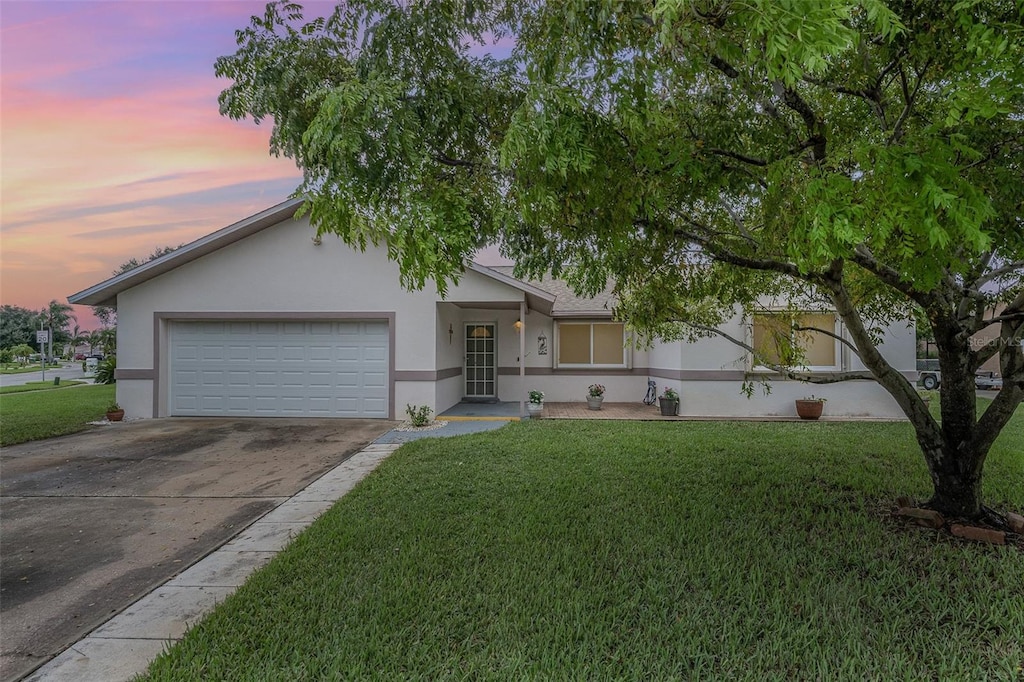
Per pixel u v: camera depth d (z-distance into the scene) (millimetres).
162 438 9109
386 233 3357
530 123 2623
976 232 2012
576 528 4488
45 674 2668
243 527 4816
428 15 3260
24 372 36062
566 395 14203
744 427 9844
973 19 2418
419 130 3160
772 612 3111
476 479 6086
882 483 5809
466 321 14391
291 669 2619
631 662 2631
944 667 2570
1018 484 5660
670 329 6102
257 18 3211
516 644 2795
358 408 11125
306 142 2820
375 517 4867
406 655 2729
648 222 3689
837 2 1855
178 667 2639
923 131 2652
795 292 5766
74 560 4113
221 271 11109
